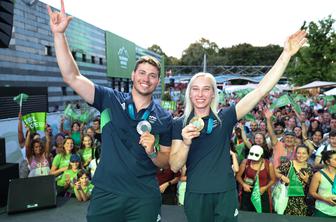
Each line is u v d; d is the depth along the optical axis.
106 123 2.15
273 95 15.99
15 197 3.31
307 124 8.67
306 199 3.92
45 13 11.14
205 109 2.40
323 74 21.20
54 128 8.62
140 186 2.11
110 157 2.11
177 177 4.19
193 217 2.39
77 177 4.00
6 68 9.11
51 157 5.30
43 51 11.02
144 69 2.11
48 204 3.40
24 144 5.46
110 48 17.67
